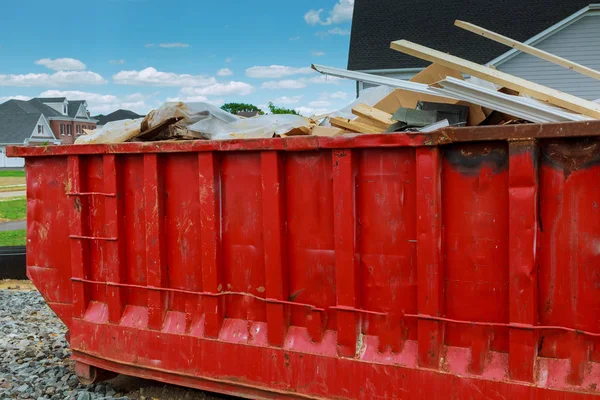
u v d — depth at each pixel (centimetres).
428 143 337
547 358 324
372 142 355
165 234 452
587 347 313
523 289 319
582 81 2142
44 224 519
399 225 359
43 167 515
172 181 446
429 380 348
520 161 314
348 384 375
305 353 390
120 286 473
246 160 412
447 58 414
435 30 2364
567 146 309
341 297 374
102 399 485
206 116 511
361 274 374
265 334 412
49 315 848
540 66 2169
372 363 366
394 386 360
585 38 2144
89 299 498
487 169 331
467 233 339
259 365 409
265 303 412
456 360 345
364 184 368
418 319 350
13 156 520
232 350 419
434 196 339
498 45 2238
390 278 365
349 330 374
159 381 493
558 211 314
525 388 321
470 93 371
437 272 342
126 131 515
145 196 451
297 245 396
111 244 474
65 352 645
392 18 2467
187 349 439
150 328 458
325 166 382
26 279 1144
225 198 423
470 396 337
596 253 307
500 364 334
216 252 423
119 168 468
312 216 389
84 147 476
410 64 2220
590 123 295
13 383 533
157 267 450
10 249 1193
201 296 437
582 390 310
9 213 2286
